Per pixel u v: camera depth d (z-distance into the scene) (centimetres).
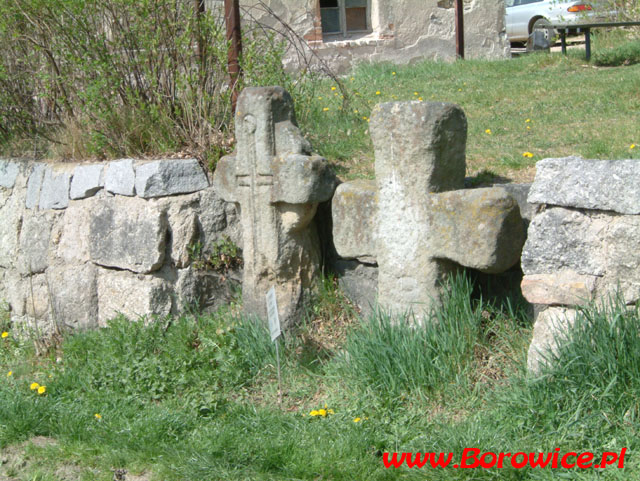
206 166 610
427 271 463
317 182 511
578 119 670
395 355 454
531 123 675
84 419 480
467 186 539
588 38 928
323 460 398
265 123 519
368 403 445
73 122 697
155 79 634
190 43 638
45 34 691
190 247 590
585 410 387
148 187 586
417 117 451
